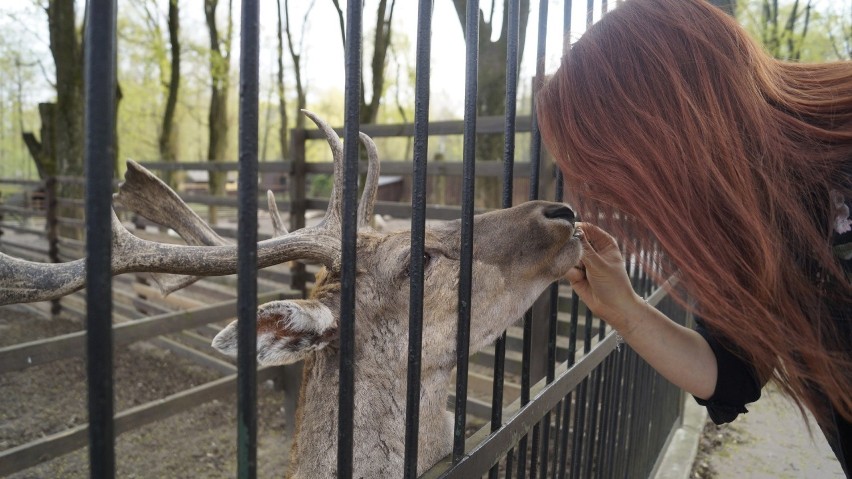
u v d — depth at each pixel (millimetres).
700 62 1305
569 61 1462
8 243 11430
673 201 1269
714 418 1950
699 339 1938
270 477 4750
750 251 1250
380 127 6238
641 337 1932
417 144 1288
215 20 18031
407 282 2223
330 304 2158
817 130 1281
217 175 15398
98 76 704
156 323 4742
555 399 2008
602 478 2719
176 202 2180
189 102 25656
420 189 1290
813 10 13109
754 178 1258
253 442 906
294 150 6680
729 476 4305
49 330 9148
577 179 1412
